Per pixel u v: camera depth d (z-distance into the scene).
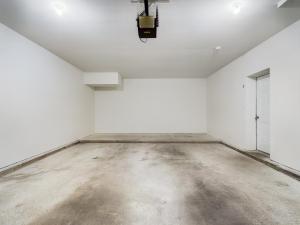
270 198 2.15
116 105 7.63
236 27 3.08
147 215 1.81
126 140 5.81
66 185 2.52
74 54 4.57
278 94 3.28
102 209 1.91
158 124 7.60
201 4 2.41
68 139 5.37
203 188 2.43
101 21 2.87
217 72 6.29
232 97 5.12
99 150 4.72
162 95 7.61
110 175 2.91
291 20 2.84
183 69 6.16
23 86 3.50
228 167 3.31
